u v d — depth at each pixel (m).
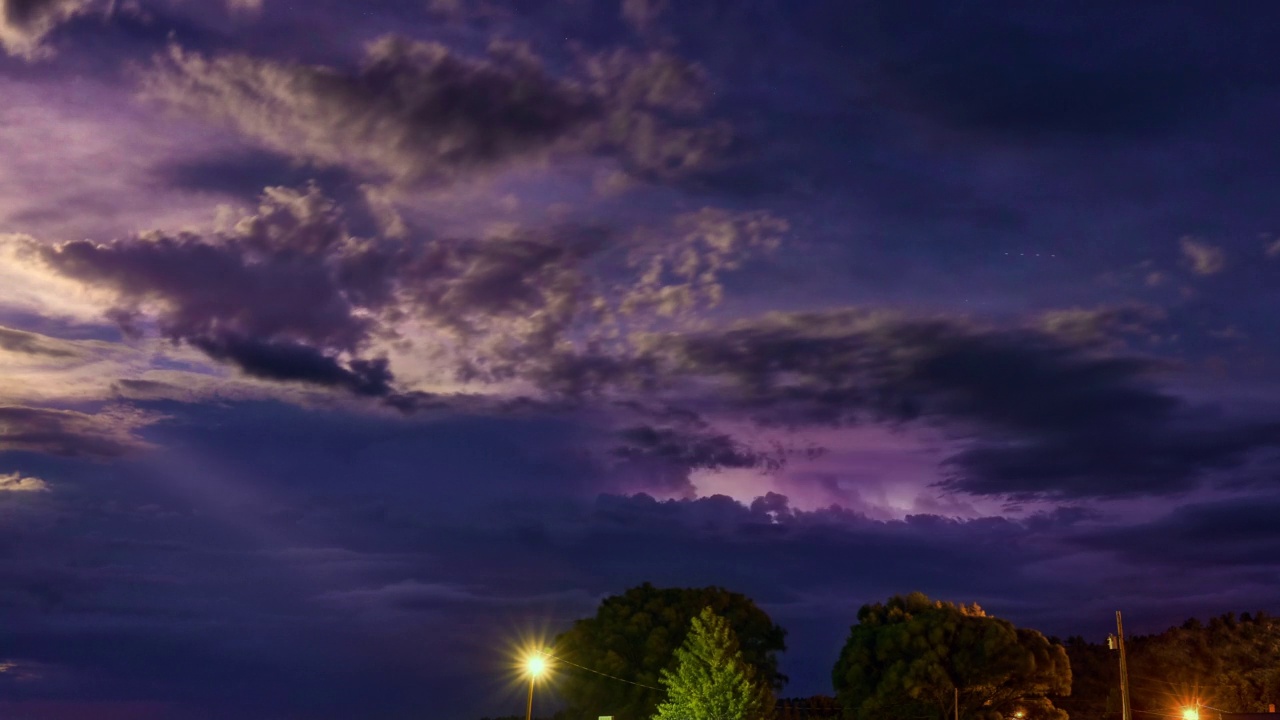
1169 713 96.81
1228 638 103.69
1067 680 79.88
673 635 79.50
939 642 77.88
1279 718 87.69
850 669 80.19
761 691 64.88
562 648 79.50
